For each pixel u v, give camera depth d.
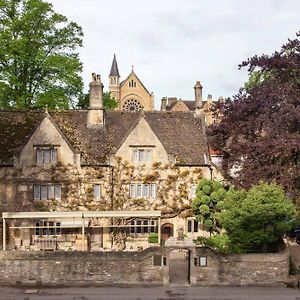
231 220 33.66
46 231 40.34
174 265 37.16
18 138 41.59
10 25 45.81
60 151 40.66
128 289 31.64
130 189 41.50
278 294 30.50
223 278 32.28
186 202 41.84
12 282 32.50
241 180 35.50
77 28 49.50
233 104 36.91
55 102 47.56
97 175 40.84
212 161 45.25
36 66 47.97
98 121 43.44
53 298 29.83
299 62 35.75
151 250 32.47
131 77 104.44
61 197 40.69
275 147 32.97
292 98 34.75
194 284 32.28
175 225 41.75
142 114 41.62
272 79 37.47
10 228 39.31
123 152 41.38
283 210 32.38
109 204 41.00
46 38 48.22
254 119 36.06
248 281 32.19
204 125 44.91
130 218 41.09
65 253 32.56
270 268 32.12
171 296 30.19
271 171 34.28
